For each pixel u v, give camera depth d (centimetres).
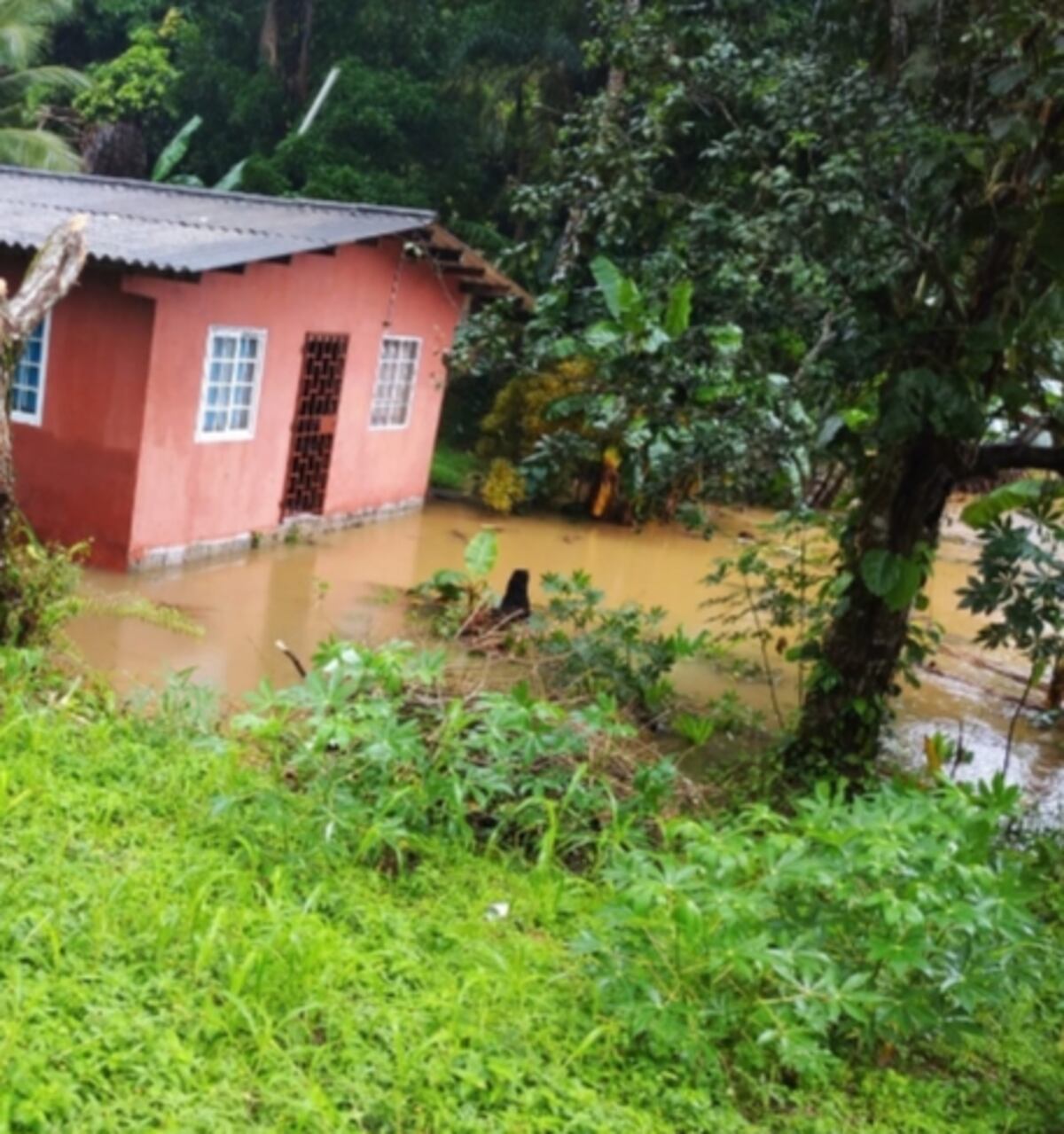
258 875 497
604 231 801
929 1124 410
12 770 535
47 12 2281
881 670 787
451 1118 354
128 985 379
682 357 737
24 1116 309
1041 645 767
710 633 1127
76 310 1145
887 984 429
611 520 1712
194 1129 323
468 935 481
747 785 785
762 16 787
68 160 2239
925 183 663
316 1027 388
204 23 2561
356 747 600
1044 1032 498
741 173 763
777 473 787
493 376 1864
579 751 605
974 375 688
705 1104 392
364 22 2392
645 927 437
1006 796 504
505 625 1085
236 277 1226
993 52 632
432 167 2352
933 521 784
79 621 981
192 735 648
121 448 1147
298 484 1419
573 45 2148
